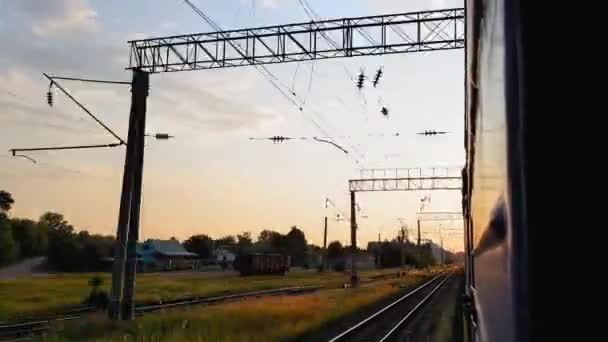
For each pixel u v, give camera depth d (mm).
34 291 50719
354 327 26047
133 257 24750
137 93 25047
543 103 1511
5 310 33781
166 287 58562
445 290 61844
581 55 1503
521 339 1528
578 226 1450
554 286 1446
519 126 1559
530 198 1500
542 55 1523
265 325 25734
